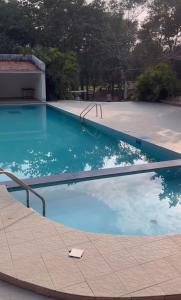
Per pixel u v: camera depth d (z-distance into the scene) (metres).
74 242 3.87
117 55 29.64
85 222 5.37
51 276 3.22
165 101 18.17
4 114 16.44
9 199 5.12
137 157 9.41
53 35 28.47
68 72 20.86
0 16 27.42
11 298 3.02
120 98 29.20
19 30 27.69
